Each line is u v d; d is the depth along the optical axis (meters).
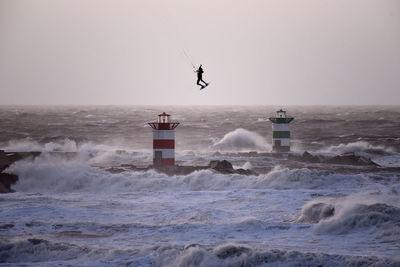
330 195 92.44
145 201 92.00
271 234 66.56
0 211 80.94
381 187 100.69
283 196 92.62
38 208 82.69
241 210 82.06
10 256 59.31
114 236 67.38
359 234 64.44
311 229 68.00
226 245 57.34
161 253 57.16
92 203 89.25
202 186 107.81
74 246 61.16
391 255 55.56
